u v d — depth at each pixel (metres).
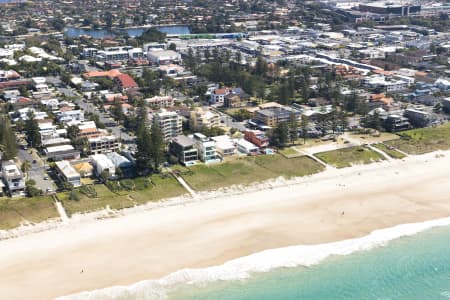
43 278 141.62
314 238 163.75
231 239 161.88
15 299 133.38
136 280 141.75
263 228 168.50
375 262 153.25
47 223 166.88
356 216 177.50
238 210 179.75
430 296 141.25
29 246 155.62
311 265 151.00
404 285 145.00
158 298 135.75
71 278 141.75
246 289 140.62
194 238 161.88
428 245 161.62
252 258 152.75
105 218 171.88
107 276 143.00
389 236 165.62
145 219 172.25
